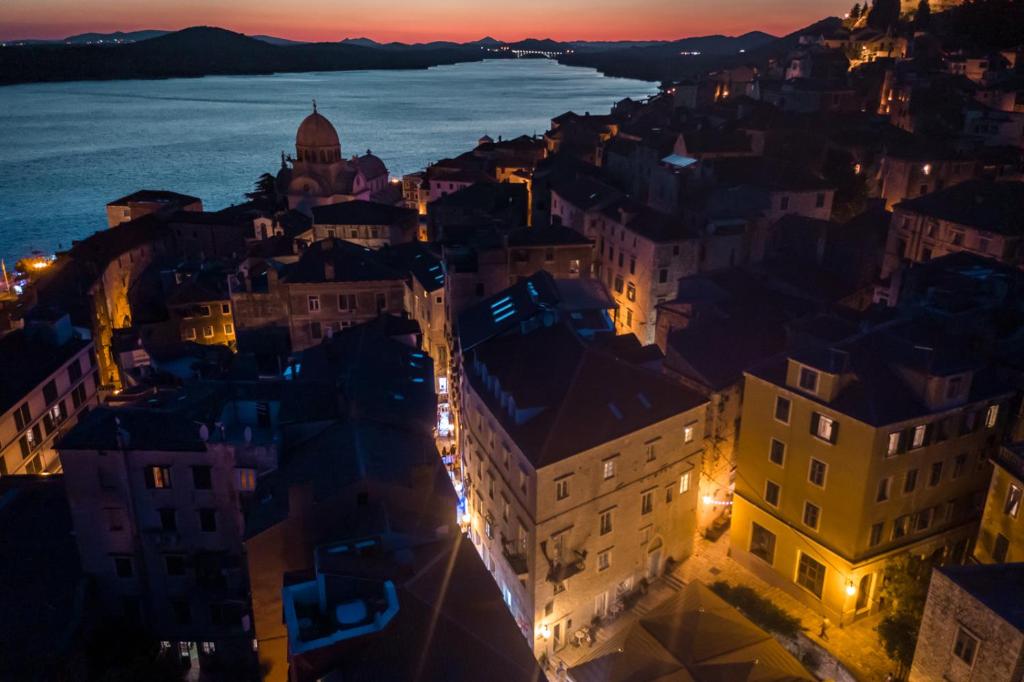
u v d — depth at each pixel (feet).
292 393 157.38
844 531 139.13
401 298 264.52
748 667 105.50
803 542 147.64
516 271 244.63
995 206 247.09
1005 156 343.05
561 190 332.39
